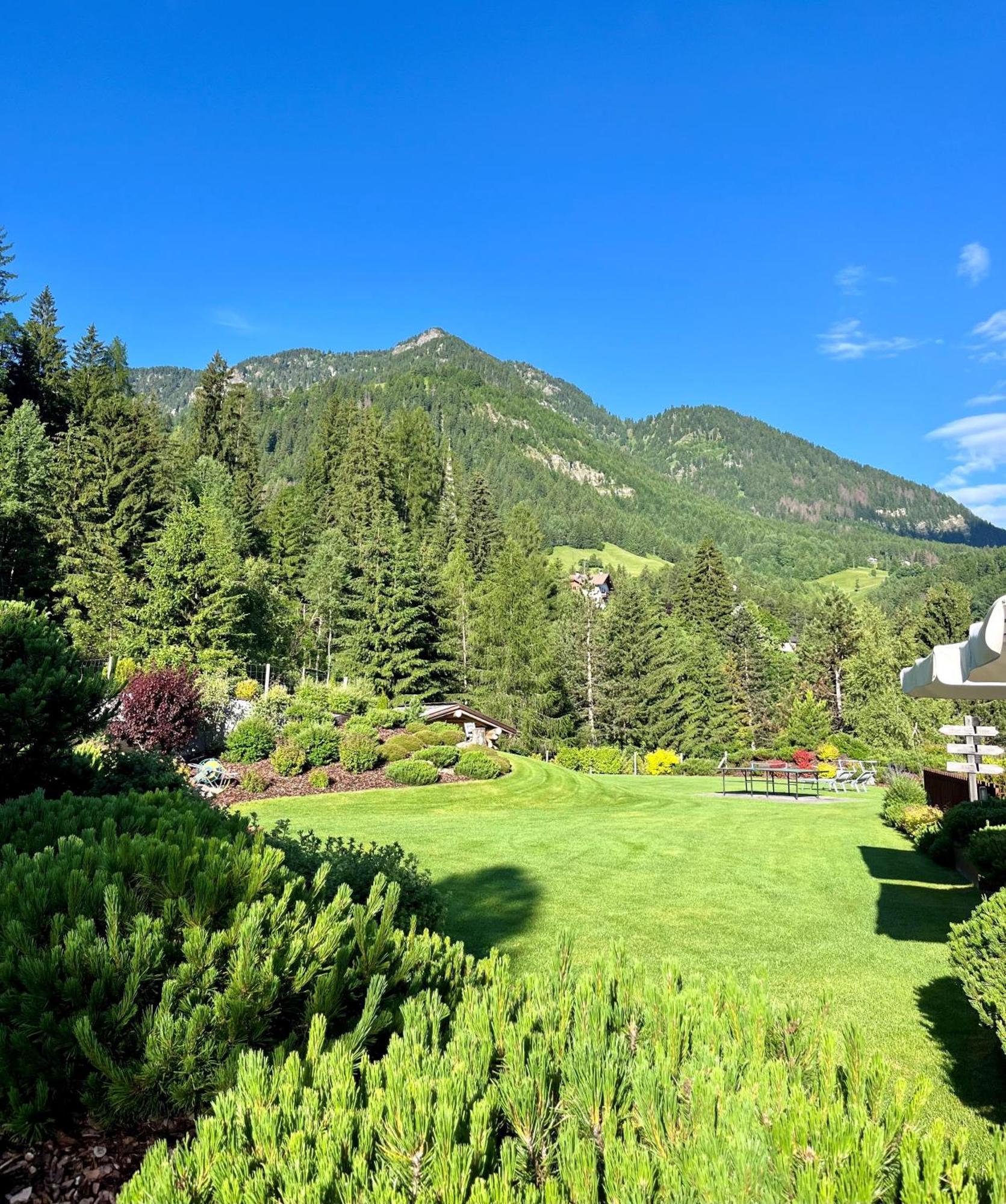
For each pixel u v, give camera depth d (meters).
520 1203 1.56
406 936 3.26
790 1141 1.64
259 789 16.08
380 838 11.75
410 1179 1.65
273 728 18.34
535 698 39.94
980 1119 3.89
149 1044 2.34
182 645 28.03
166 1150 1.73
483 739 28.30
